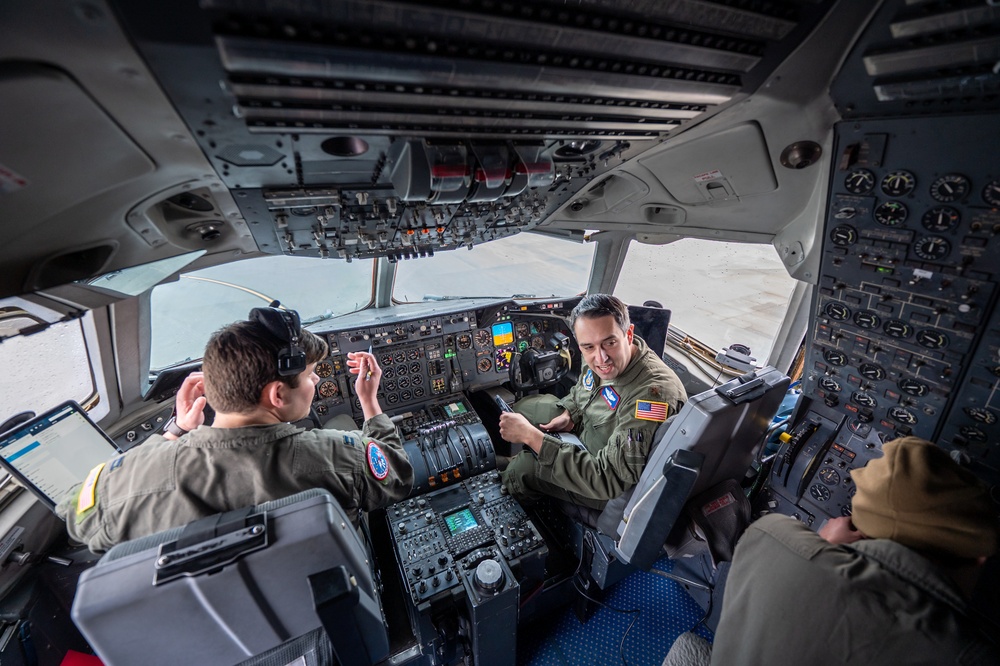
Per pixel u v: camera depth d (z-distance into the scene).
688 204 2.22
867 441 1.98
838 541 1.02
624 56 0.86
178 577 0.80
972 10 0.90
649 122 1.24
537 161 1.30
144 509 1.02
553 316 3.37
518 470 2.40
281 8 0.56
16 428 1.56
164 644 0.86
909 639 0.74
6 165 0.71
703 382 3.24
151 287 1.87
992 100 1.13
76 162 0.81
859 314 1.80
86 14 0.51
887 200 1.52
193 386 1.45
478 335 3.23
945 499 0.83
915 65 1.11
